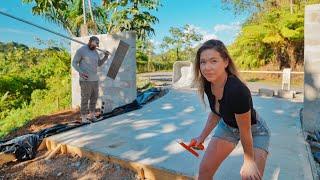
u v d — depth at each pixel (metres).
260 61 17.84
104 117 6.12
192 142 2.55
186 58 36.16
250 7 21.27
